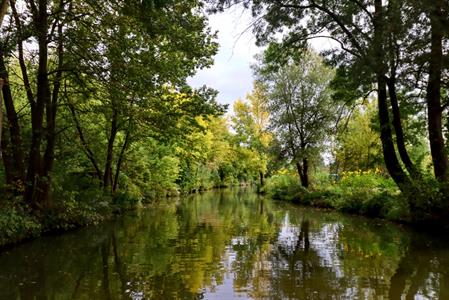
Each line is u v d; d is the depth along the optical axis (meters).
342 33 15.12
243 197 35.84
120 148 22.38
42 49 13.41
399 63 12.45
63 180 16.19
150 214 20.30
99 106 16.38
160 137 18.81
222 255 9.93
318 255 9.79
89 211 16.22
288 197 28.88
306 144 28.55
